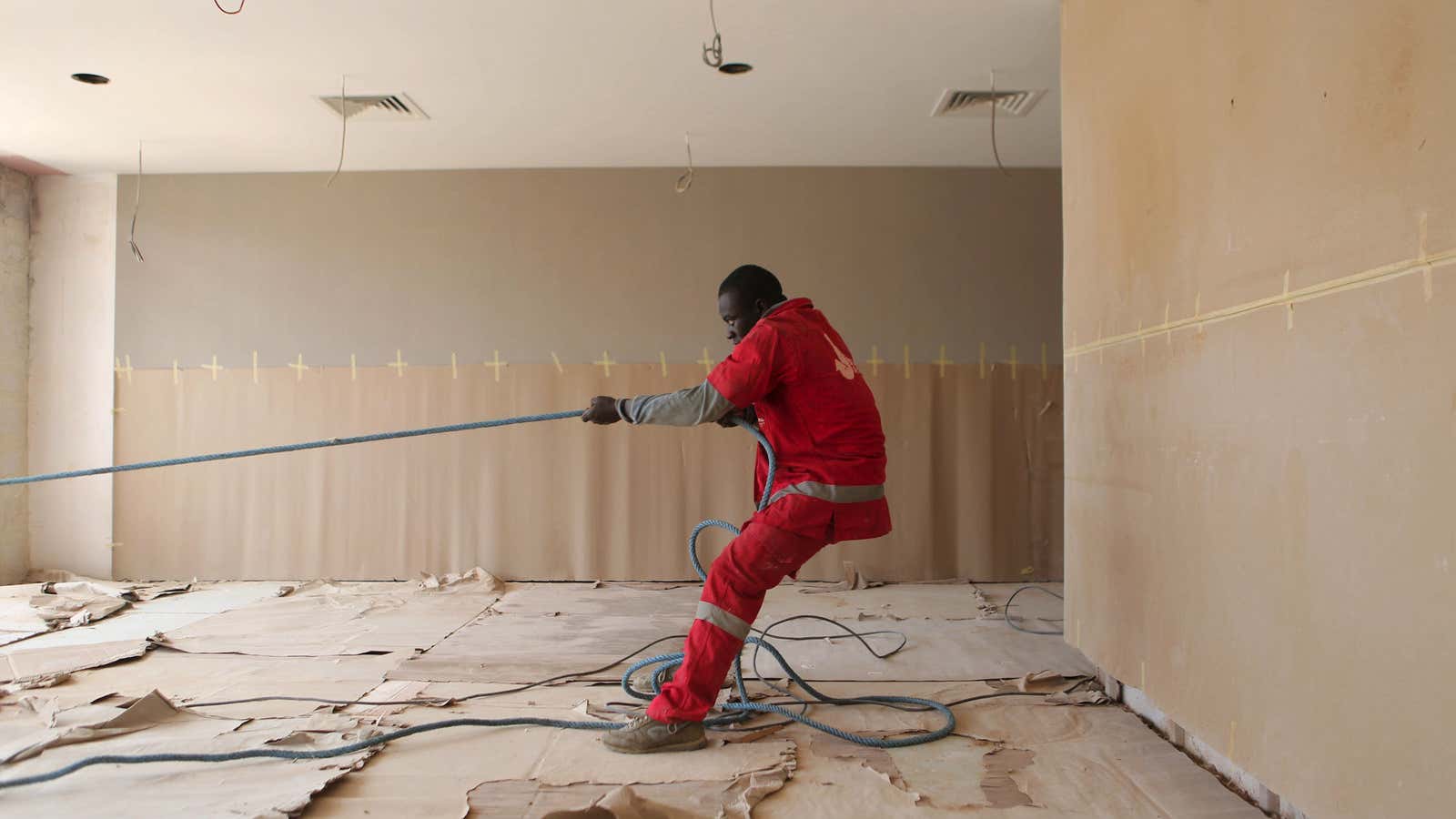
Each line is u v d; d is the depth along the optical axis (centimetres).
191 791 202
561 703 273
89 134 456
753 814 196
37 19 335
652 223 515
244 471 512
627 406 241
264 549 508
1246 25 190
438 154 493
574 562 504
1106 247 268
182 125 445
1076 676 300
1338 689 160
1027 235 515
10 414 504
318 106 424
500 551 505
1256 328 187
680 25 345
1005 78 395
